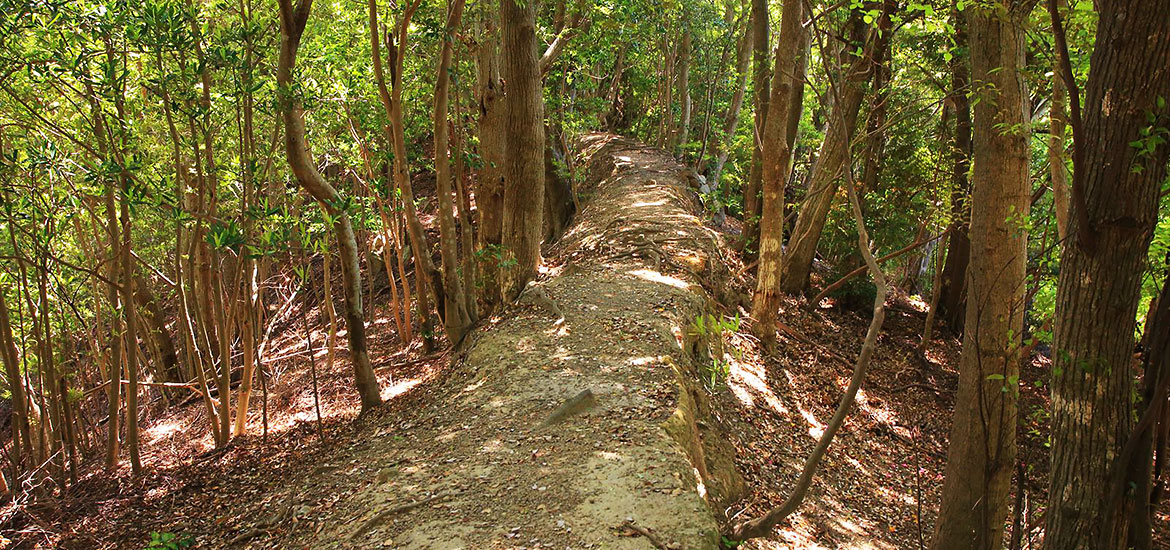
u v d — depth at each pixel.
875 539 8.54
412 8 9.49
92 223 10.84
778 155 12.15
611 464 6.49
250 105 8.70
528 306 11.60
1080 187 3.45
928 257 25.30
